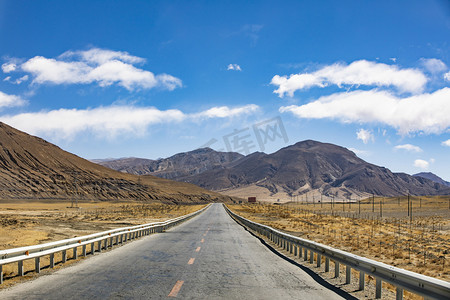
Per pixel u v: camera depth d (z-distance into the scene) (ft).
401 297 24.58
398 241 106.32
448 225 216.33
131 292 27.58
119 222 144.87
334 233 121.39
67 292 27.25
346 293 29.45
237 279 33.83
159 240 72.23
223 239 76.74
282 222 173.47
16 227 106.11
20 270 33.60
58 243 38.86
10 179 506.89
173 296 26.63
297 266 43.04
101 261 43.42
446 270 61.46
